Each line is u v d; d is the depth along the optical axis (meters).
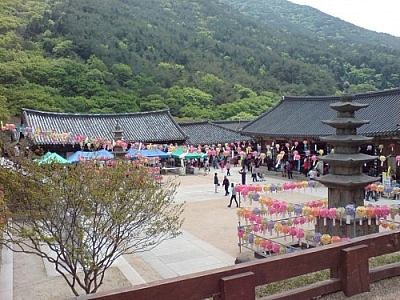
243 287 4.13
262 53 107.94
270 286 6.02
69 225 9.96
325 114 39.59
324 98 42.72
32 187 9.38
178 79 84.75
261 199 16.34
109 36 87.88
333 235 14.57
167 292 3.80
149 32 98.38
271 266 4.47
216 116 72.00
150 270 13.47
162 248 15.91
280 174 39.91
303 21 185.62
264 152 44.41
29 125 40.19
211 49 105.50
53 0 98.25
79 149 40.91
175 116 71.31
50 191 9.25
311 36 150.75
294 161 40.56
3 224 9.10
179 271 13.34
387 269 5.96
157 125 48.75
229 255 14.95
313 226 18.45
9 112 49.59
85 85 68.06
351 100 15.08
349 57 109.75
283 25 167.88
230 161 49.59
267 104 79.12
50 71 66.06
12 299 10.75
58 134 35.16
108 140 40.59
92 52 79.62
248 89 84.62
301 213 16.30
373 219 14.43
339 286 5.22
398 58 108.38
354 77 97.94
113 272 12.80
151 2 128.62
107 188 9.57
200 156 42.59
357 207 13.62
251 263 4.35
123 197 9.62
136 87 75.00
